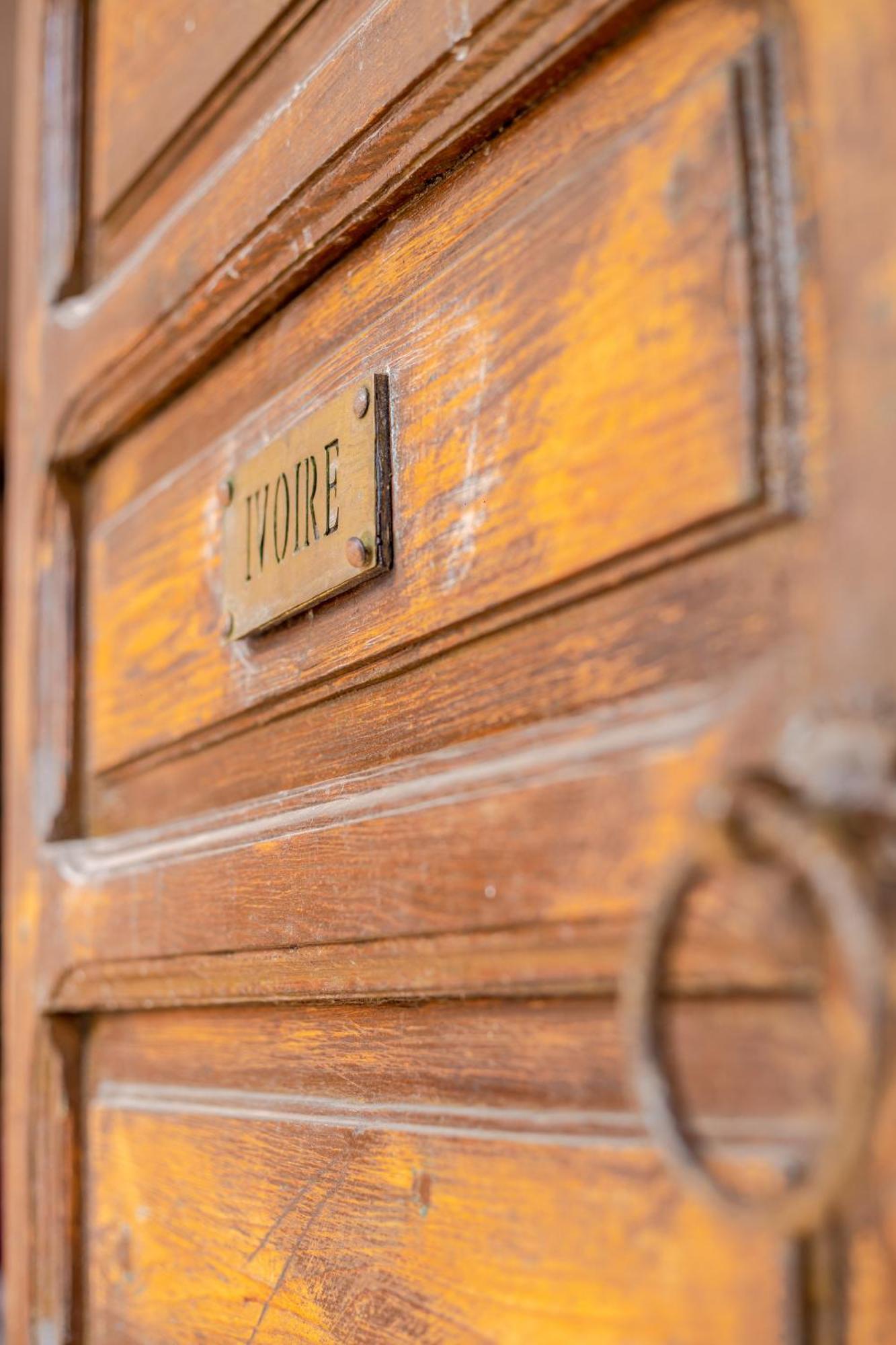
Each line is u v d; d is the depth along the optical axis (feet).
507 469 1.21
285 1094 1.42
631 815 1.09
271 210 1.46
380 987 1.28
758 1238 1.03
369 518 1.32
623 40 1.18
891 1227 0.98
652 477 1.11
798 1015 1.01
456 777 1.22
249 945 1.42
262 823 1.43
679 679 1.09
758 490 1.05
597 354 1.15
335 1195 1.33
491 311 1.24
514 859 1.16
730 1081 1.04
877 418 1.00
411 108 1.31
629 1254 1.09
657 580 1.11
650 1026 0.98
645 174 1.13
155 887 1.57
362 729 1.35
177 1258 1.55
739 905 1.02
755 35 1.09
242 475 1.51
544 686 1.18
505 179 1.26
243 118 1.56
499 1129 1.19
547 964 1.14
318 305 1.44
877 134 1.01
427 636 1.27
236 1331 1.44
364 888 1.28
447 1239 1.22
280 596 1.42
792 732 1.01
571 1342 1.12
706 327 1.08
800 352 1.04
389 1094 1.30
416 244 1.33
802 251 1.05
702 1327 1.05
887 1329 0.98
